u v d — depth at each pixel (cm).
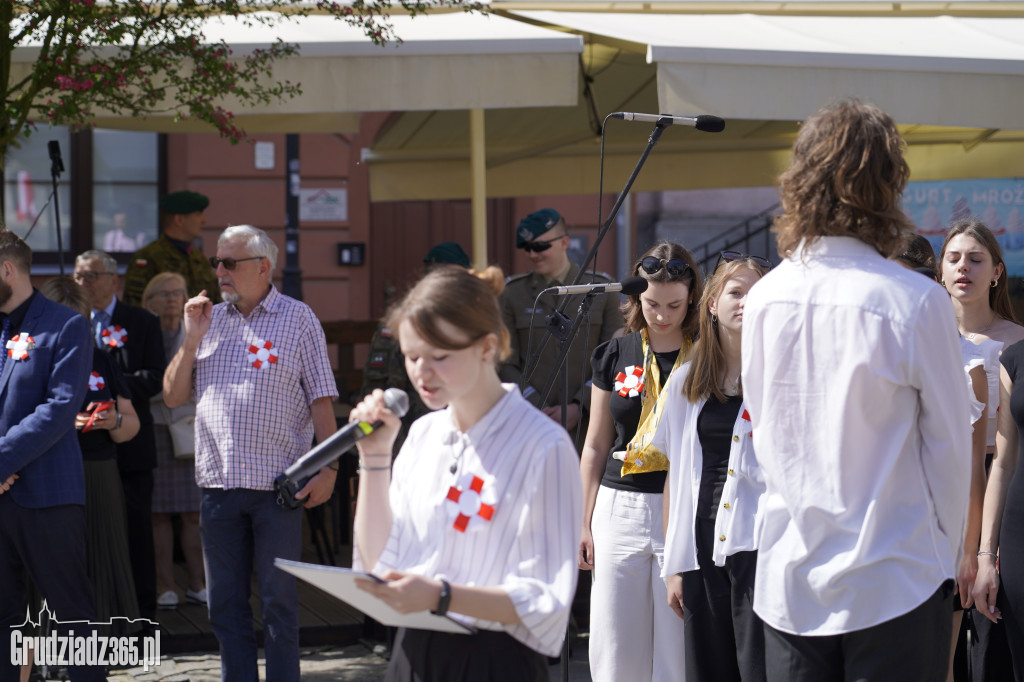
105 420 456
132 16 483
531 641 203
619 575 344
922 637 218
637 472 341
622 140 841
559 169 854
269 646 393
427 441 218
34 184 969
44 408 377
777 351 229
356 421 214
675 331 350
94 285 509
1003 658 332
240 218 1023
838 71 494
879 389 218
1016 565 309
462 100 499
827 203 226
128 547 480
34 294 394
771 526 232
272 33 525
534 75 501
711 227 1227
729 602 302
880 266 224
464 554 206
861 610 218
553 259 510
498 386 212
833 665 226
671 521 314
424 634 212
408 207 1129
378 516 217
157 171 1002
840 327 222
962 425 220
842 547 221
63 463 389
